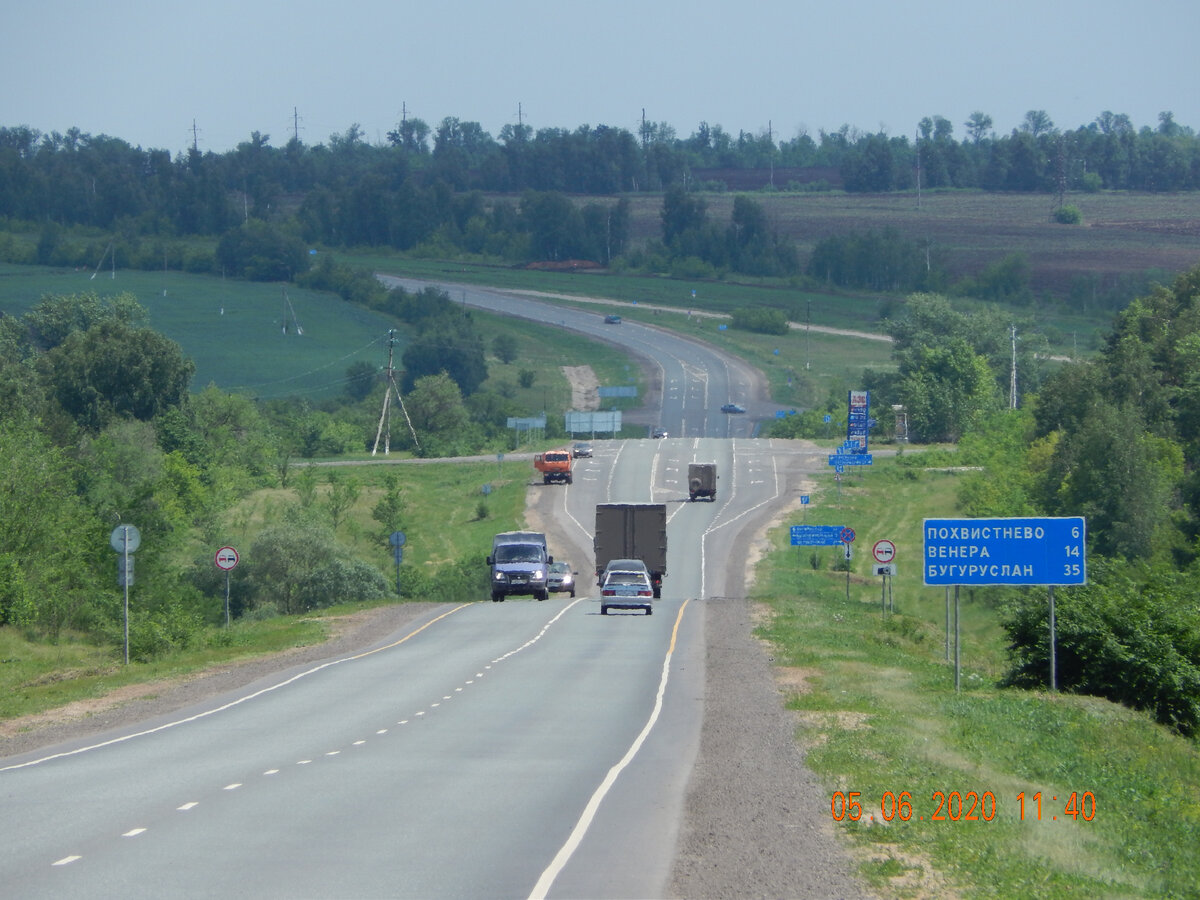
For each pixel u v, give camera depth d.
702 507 110.19
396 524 95.94
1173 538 80.12
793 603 56.56
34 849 13.83
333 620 47.91
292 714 25.66
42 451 52.03
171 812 15.83
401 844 14.09
